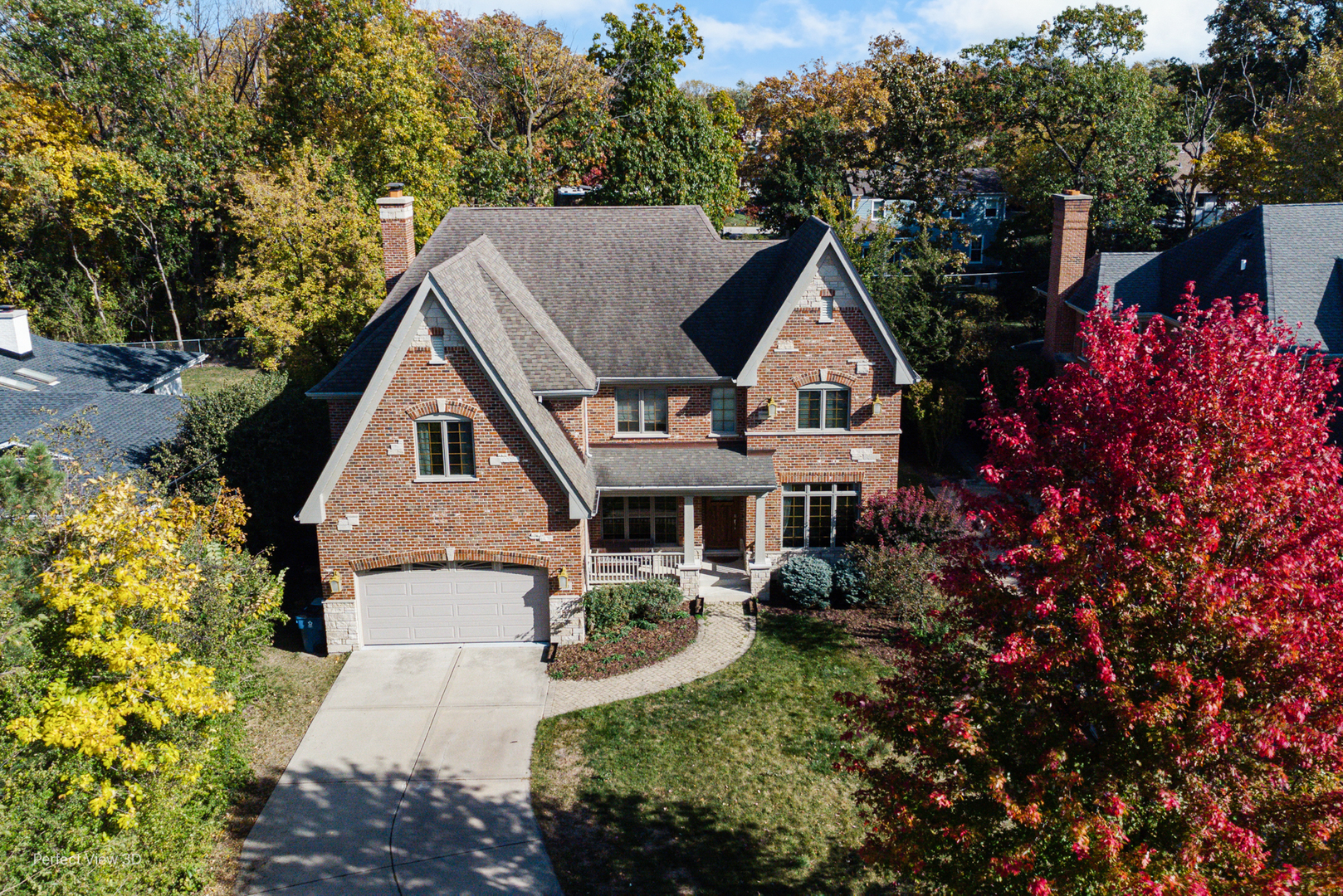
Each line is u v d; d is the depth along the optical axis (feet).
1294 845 33.01
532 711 72.84
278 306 133.69
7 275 176.76
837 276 87.61
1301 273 101.35
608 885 55.31
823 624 85.61
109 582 48.26
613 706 73.20
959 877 39.09
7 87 172.76
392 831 59.98
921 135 184.24
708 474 89.40
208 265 201.77
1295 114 168.55
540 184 195.00
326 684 76.95
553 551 79.46
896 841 39.78
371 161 168.55
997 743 39.22
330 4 160.15
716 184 174.09
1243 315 39.52
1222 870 33.40
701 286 97.14
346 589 80.18
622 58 169.37
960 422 124.77
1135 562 35.53
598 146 172.76
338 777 65.31
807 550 94.79
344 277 135.95
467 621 82.58
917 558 83.76
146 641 47.60
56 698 44.27
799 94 249.55
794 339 89.20
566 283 97.09
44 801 44.27
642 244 99.76
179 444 94.58
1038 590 36.42
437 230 100.58
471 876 56.08
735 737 69.05
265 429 93.81
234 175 169.78
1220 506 35.32
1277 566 33.83
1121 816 33.78
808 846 58.44
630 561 87.61
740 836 59.26
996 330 135.54
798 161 183.73
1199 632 34.37
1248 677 33.78
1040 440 43.83
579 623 81.66
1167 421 36.94
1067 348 130.11
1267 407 36.19
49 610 47.29
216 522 73.82
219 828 58.70
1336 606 33.47
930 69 186.09
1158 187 193.88
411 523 78.48
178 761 51.93
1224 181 188.44
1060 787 35.45
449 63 223.92
